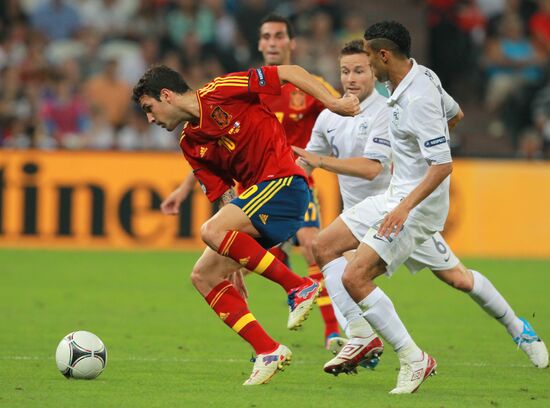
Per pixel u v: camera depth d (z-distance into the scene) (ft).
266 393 71.67
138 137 218.59
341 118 93.30
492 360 90.12
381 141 85.87
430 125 71.61
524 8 260.62
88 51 233.35
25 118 212.43
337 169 84.48
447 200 75.46
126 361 86.84
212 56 234.58
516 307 126.41
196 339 100.37
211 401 68.33
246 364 86.02
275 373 75.15
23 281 144.66
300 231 100.53
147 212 184.85
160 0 243.40
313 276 100.58
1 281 144.46
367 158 85.71
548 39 258.16
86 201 183.73
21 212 183.21
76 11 243.19
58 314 116.16
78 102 219.00
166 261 169.99
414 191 71.26
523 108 249.96
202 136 75.10
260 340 75.05
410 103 72.23
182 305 125.08
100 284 143.13
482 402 69.36
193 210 185.88
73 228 183.83
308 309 73.56
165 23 242.58
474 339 102.68
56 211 183.52
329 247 81.41
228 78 74.23
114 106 221.05
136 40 239.09
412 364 72.84
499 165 189.57
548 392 74.33
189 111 73.77
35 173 183.01
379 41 72.59
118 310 120.06
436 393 73.00
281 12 243.60
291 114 102.94
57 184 183.42
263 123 75.10
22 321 110.42
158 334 103.24
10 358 87.35
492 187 189.37
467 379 80.02
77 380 76.54
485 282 86.28
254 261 73.41
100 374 78.54
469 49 253.65
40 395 69.97
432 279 157.89
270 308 124.57
